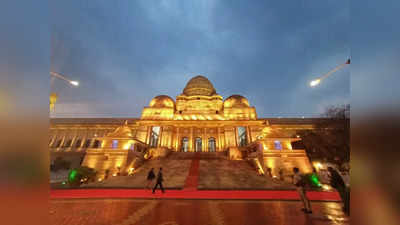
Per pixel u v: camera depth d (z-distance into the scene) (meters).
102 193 12.80
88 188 14.22
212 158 29.00
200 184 16.03
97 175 21.64
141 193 12.90
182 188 14.57
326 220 7.85
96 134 38.16
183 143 36.50
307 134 27.91
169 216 8.25
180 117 37.53
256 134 34.28
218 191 13.75
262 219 7.98
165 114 37.22
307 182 16.28
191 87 44.56
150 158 28.70
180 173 20.47
